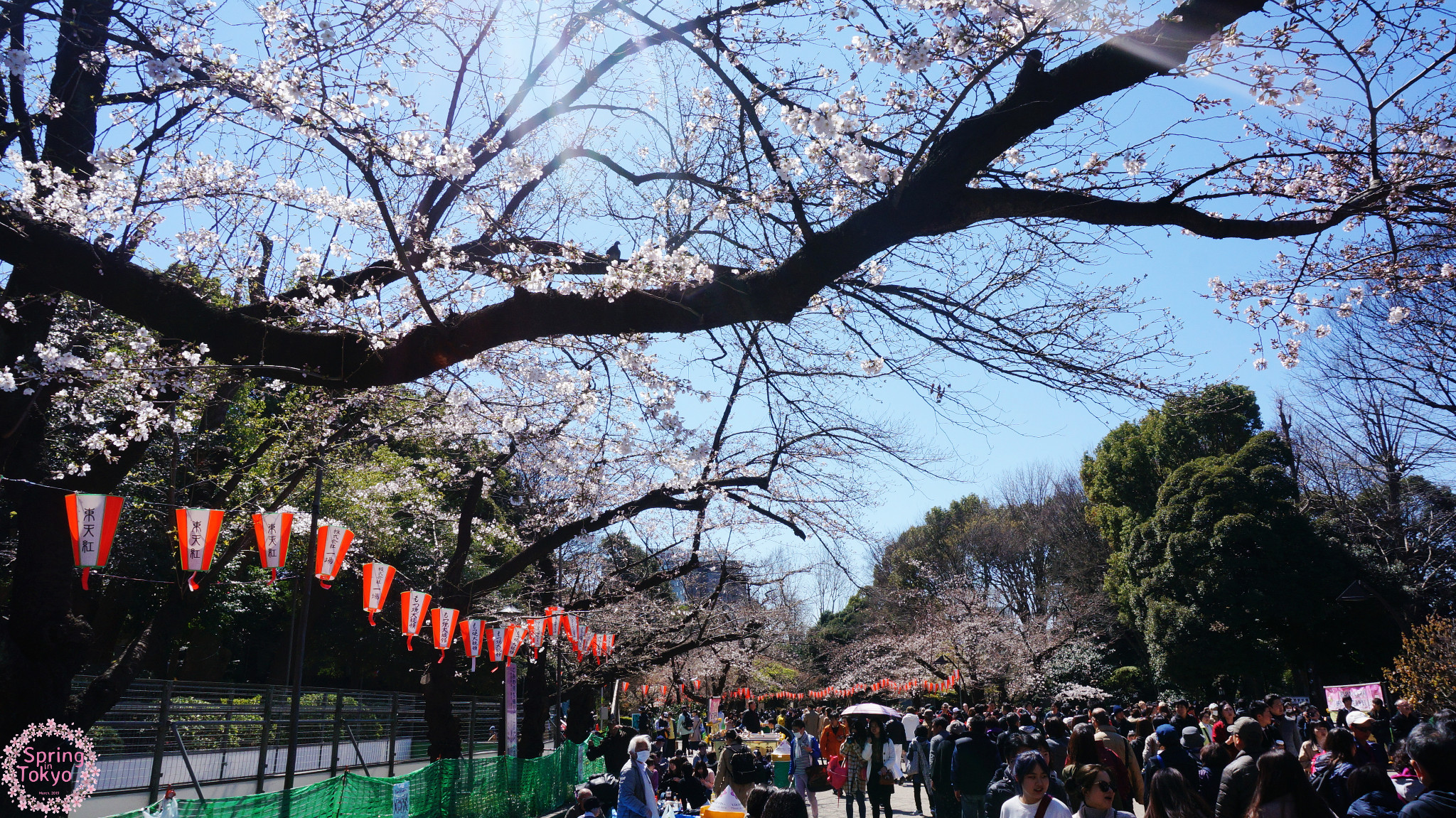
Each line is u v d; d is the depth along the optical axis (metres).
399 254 4.91
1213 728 11.46
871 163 4.89
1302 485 32.06
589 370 7.73
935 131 4.27
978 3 4.41
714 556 18.31
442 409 10.91
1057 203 4.42
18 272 6.90
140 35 6.02
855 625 53.34
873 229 4.41
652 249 5.52
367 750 16.59
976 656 36.03
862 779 13.03
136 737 10.79
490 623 12.71
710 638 19.00
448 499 21.53
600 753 13.95
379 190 5.04
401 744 18.05
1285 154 4.72
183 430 8.19
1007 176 5.33
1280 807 4.34
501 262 6.19
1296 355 6.12
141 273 5.09
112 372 7.21
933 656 38.00
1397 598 27.08
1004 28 4.74
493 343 4.91
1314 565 28.61
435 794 10.44
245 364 5.60
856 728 13.53
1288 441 32.00
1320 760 6.47
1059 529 44.09
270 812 7.12
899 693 38.19
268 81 5.96
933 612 41.28
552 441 12.36
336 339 5.09
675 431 8.80
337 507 16.58
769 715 47.72
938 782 10.36
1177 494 32.72
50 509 7.44
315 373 5.21
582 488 14.69
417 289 4.82
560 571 18.86
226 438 13.46
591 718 20.70
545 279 6.07
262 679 30.11
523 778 13.62
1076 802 6.06
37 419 7.66
